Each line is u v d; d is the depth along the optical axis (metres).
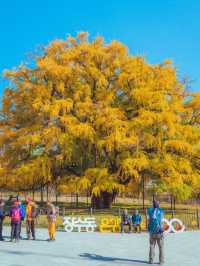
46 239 24.27
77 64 39.66
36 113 38.66
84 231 29.34
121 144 35.66
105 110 36.09
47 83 38.84
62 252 19.52
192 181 37.25
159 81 39.41
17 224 22.97
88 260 17.42
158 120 36.44
